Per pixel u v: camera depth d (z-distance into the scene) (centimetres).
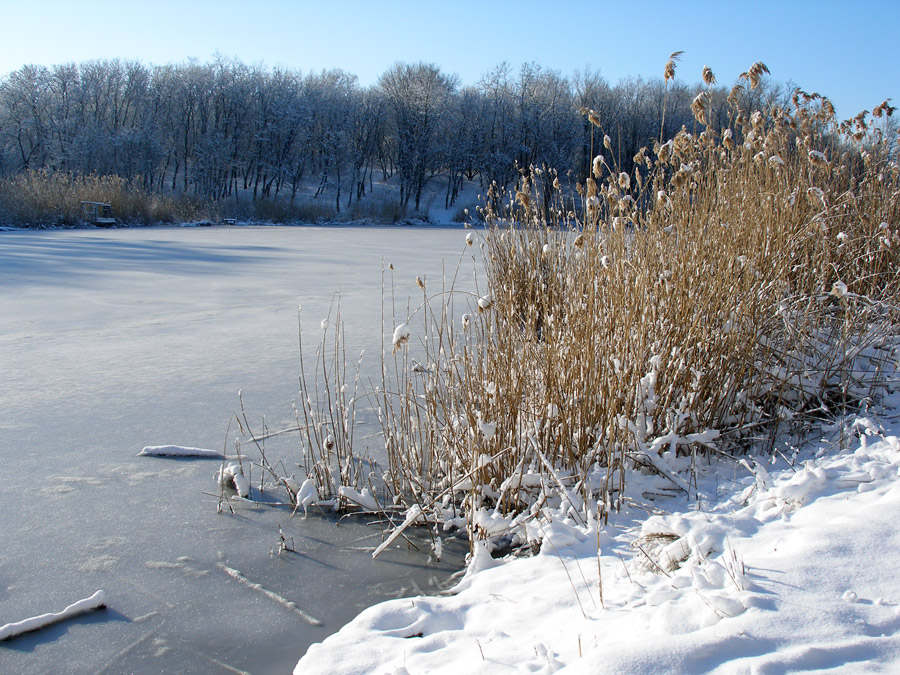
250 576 241
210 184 4641
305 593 231
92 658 198
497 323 311
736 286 334
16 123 4825
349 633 197
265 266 1192
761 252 360
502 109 4681
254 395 433
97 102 5222
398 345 284
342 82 5388
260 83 4847
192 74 5050
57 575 239
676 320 326
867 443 287
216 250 1500
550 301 380
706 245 343
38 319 680
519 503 279
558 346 301
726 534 217
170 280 983
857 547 189
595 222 321
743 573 183
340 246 1711
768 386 337
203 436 367
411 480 297
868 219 423
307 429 309
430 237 2209
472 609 206
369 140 5291
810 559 186
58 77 5050
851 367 338
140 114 5138
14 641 205
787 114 412
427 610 207
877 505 212
